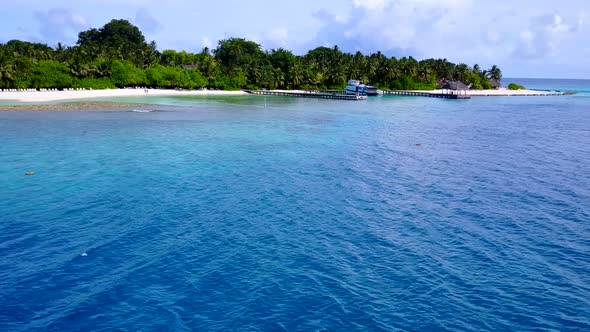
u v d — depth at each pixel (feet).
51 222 92.53
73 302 63.57
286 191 117.29
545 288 69.15
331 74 615.98
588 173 142.20
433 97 573.33
